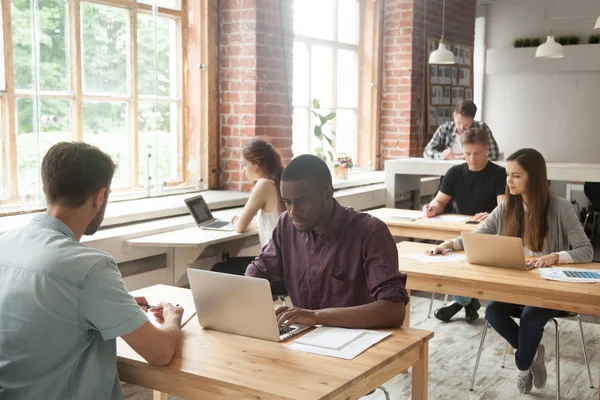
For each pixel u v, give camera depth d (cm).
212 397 185
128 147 482
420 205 724
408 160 652
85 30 444
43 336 177
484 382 371
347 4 748
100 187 190
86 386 182
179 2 521
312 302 245
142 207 452
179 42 525
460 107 639
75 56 437
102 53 458
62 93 432
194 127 539
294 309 225
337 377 183
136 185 490
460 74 892
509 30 1091
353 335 215
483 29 1098
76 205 188
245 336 219
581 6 1036
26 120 409
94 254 184
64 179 185
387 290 225
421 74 796
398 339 214
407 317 377
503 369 390
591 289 291
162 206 459
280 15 561
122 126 477
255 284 208
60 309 177
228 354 202
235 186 555
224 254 454
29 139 411
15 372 178
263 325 213
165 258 424
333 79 732
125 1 468
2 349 179
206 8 530
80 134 445
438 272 323
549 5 1057
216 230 427
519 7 1079
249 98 542
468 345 432
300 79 678
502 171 494
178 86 528
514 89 1099
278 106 569
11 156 401
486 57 1098
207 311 224
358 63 777
